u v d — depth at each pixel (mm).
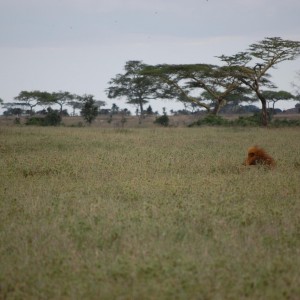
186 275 19812
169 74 183000
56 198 33750
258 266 21000
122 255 22281
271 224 27750
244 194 34938
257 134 107812
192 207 30562
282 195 34969
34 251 23203
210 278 19672
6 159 52844
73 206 31422
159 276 19859
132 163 50125
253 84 169375
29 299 18812
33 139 84000
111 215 28656
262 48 166000
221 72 173625
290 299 18406
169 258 21750
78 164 48906
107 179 41688
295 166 49750
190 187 37156
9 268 21125
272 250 23500
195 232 25844
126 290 18844
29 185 38562
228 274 19969
